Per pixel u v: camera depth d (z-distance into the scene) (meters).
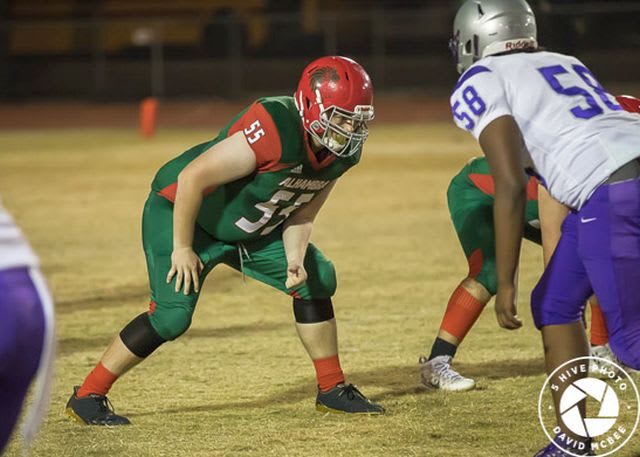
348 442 12.03
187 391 14.41
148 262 12.93
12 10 81.12
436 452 11.61
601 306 10.45
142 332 12.83
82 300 20.75
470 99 10.30
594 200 10.13
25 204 34.25
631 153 10.04
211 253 13.03
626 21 73.19
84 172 42.56
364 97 11.95
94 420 12.84
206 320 18.94
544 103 10.32
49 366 8.20
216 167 12.08
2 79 77.00
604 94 10.66
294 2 84.12
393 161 44.72
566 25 35.97
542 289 10.79
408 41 77.06
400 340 17.20
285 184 12.41
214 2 82.88
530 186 14.02
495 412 13.14
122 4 82.50
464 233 14.41
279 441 12.11
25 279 7.98
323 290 13.20
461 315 14.35
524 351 16.25
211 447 11.93
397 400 13.81
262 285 22.03
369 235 27.80
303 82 12.08
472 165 14.44
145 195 35.88
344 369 15.51
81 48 78.38
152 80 76.00
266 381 14.86
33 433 8.28
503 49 11.00
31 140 57.53
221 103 74.62
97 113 71.19
